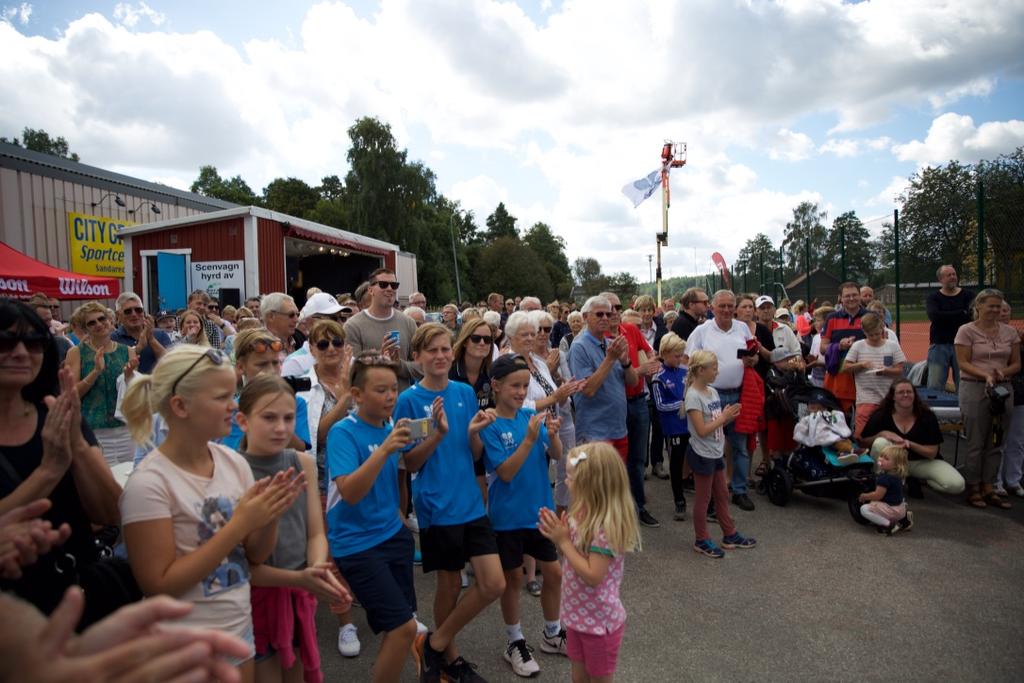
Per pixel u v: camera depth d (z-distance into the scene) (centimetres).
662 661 328
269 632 235
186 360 194
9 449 196
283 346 470
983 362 562
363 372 286
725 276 1691
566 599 265
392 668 259
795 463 576
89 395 446
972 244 1066
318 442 371
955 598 393
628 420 532
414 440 271
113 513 213
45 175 1536
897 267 1016
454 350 420
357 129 4422
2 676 76
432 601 404
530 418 330
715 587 415
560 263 9625
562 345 841
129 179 1802
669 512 573
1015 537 493
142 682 85
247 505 188
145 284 1216
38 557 179
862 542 488
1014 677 309
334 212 5259
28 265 911
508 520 321
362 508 272
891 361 609
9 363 190
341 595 220
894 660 326
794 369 636
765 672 317
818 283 1864
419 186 4528
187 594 189
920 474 571
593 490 257
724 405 566
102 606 187
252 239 1177
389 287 532
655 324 861
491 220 9444
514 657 320
